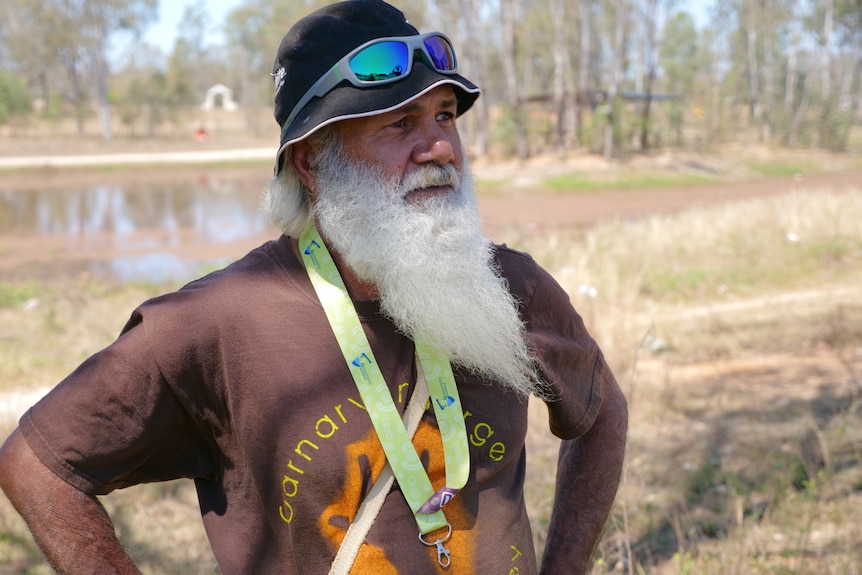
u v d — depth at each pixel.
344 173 1.46
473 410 1.46
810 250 11.38
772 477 4.39
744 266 10.73
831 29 47.59
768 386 6.07
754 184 30.61
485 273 1.49
